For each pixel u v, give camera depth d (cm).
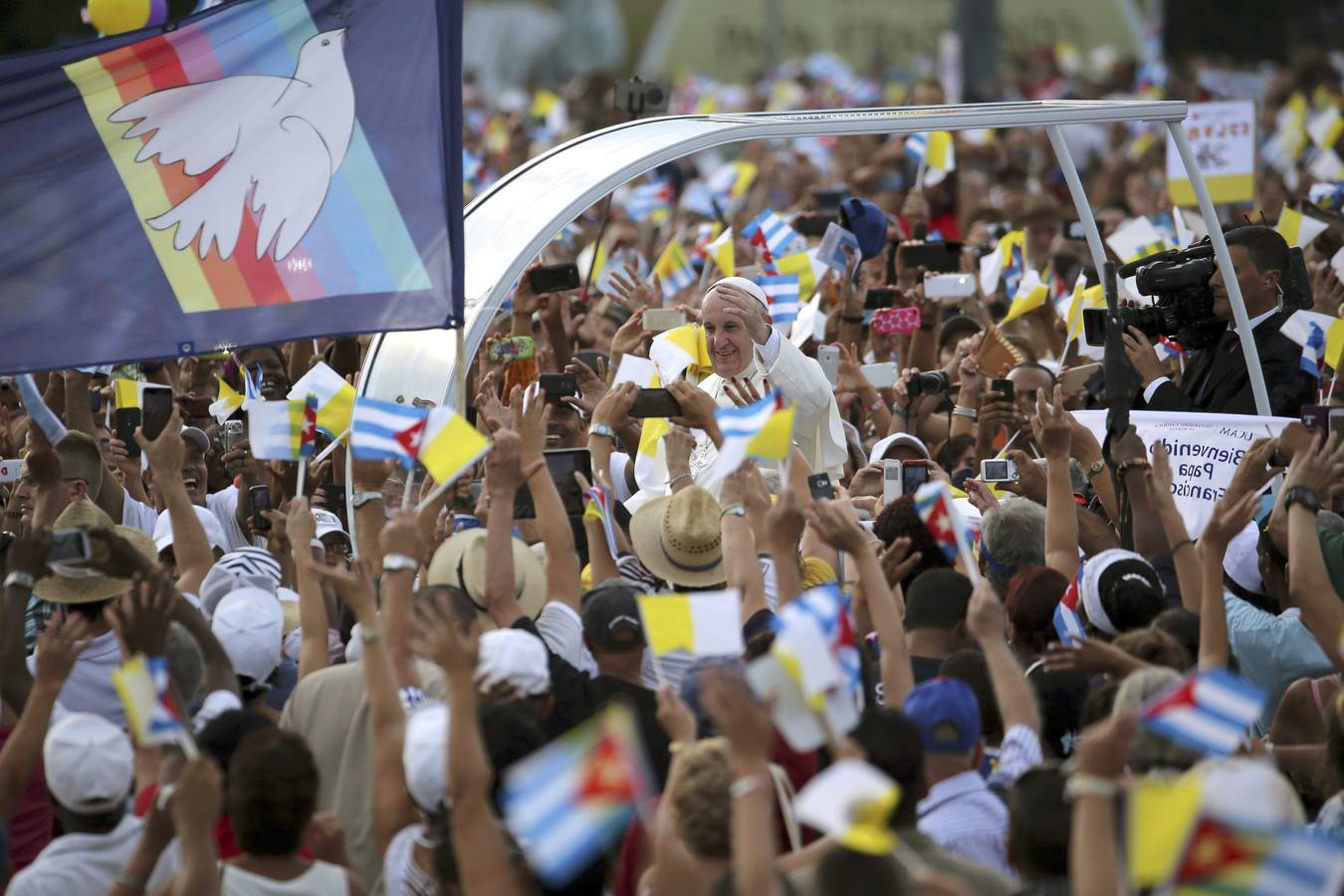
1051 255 4878
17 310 2622
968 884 1488
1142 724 1608
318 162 2631
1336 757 1791
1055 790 1498
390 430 2003
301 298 2625
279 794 1605
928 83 6731
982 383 3700
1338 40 10256
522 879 1552
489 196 3275
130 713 1456
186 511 2244
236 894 1591
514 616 1991
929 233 5006
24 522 2695
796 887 1405
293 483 2862
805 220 4503
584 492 2348
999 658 1766
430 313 2605
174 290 2636
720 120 3391
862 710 1764
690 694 1823
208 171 2634
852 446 3469
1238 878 1100
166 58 2628
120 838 1708
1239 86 8956
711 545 2334
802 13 11375
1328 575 2173
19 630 1972
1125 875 1364
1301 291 3192
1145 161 6644
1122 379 2494
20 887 1662
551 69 11819
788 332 3656
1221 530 1961
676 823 1517
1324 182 5334
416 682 1902
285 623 2327
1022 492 2755
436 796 1617
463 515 2636
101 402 3706
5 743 1980
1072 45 11200
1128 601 2114
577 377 3175
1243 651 2342
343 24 2623
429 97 2617
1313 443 2111
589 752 1180
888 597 1862
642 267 5091
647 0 11862
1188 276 3077
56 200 2627
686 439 2648
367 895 1852
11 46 8231
